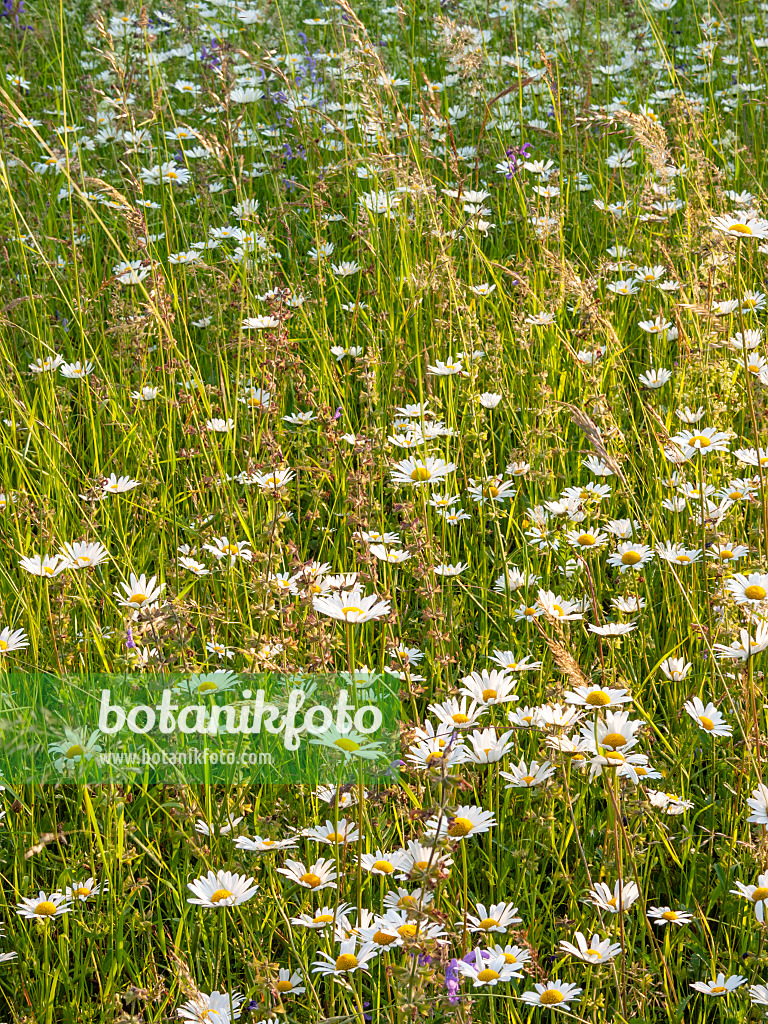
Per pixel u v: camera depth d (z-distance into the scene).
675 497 3.46
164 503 3.78
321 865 2.21
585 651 3.32
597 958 2.02
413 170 4.87
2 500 3.68
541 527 3.48
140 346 4.13
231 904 2.11
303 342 4.93
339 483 3.93
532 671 3.11
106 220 5.71
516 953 2.06
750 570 3.23
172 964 2.31
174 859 2.68
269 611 2.62
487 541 3.96
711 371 3.91
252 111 6.66
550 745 2.13
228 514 3.50
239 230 5.31
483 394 4.12
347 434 4.10
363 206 5.16
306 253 5.76
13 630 3.24
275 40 7.25
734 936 2.49
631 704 2.93
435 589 3.13
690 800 2.79
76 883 2.44
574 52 7.55
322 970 1.98
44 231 5.55
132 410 4.28
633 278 5.00
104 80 6.72
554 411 3.89
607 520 3.61
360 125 5.51
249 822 2.62
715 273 3.99
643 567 3.62
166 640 2.74
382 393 4.44
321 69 6.84
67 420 4.23
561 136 5.71
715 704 2.96
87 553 3.16
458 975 1.97
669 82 7.00
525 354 4.58
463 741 2.33
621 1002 2.05
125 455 4.09
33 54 7.71
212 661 3.06
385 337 4.69
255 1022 2.08
